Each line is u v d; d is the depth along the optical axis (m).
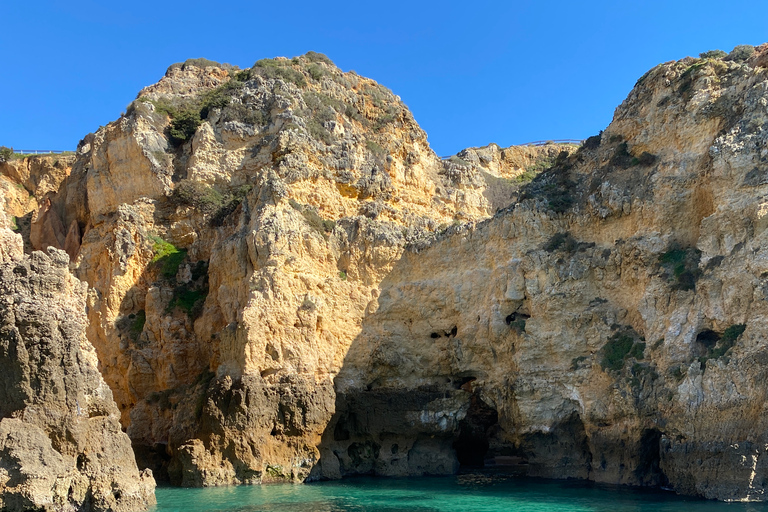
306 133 54.00
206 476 39.00
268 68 60.69
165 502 33.66
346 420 45.03
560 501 33.44
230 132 56.19
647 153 42.03
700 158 38.88
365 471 45.22
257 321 42.25
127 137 55.94
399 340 46.53
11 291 28.25
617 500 32.81
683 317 36.22
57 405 28.23
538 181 47.94
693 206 38.53
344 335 45.62
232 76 64.62
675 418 34.06
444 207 60.91
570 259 41.94
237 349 42.19
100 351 50.16
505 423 43.03
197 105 60.72
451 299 46.19
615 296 40.66
